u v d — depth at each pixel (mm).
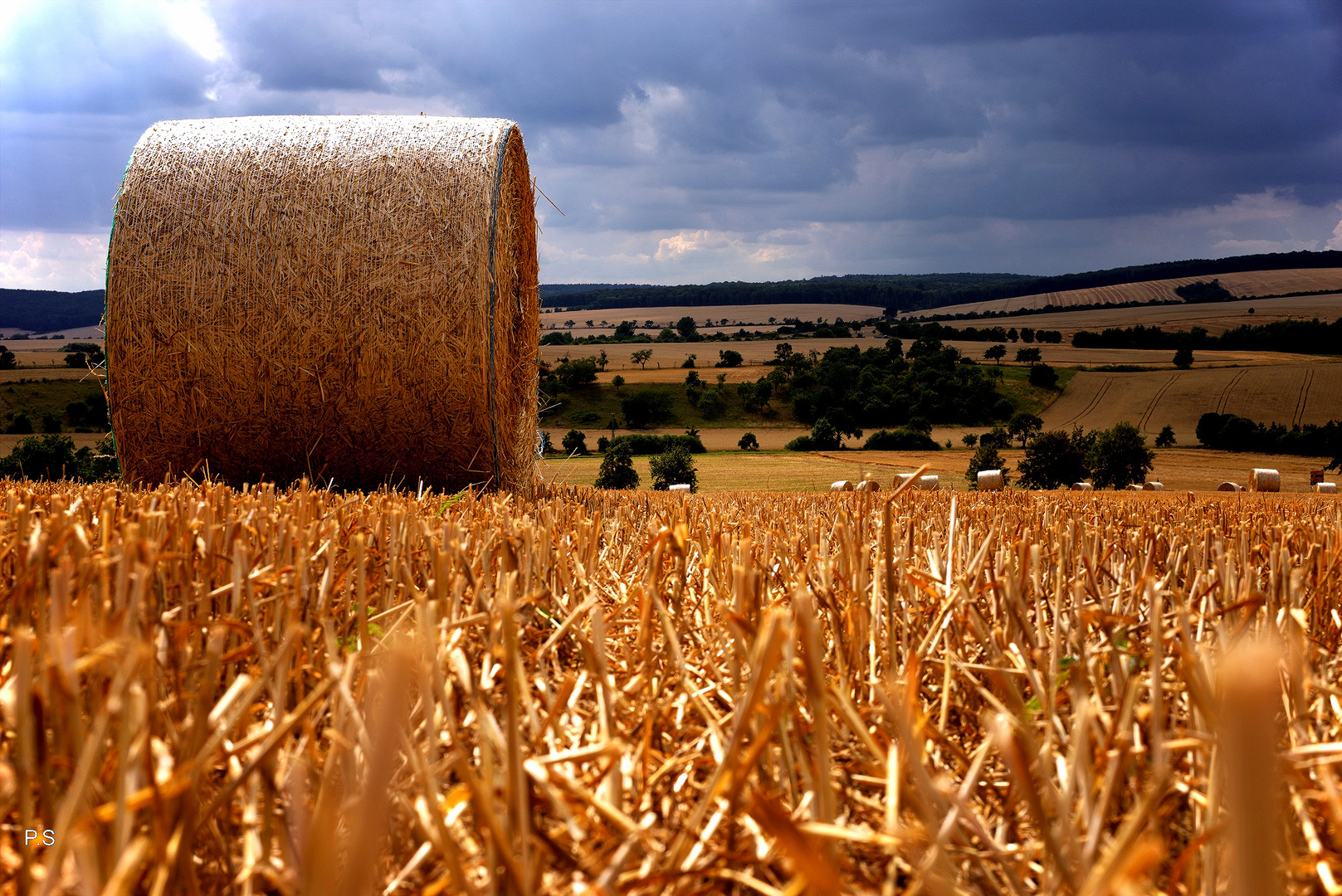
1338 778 1577
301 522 2914
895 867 1382
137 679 1423
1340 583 2932
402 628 2133
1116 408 76500
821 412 81062
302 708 1339
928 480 23594
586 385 87750
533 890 1165
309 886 879
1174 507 7285
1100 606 2572
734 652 1938
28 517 2555
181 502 3119
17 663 1103
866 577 2510
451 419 7387
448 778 1627
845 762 1759
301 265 7254
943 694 1990
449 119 7820
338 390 7344
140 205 7320
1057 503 8422
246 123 7656
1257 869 535
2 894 1182
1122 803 1578
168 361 7348
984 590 2559
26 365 68938
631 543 4098
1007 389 82688
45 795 1205
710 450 67250
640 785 1612
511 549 2732
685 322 138000
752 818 1366
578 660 2350
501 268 7715
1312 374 80312
